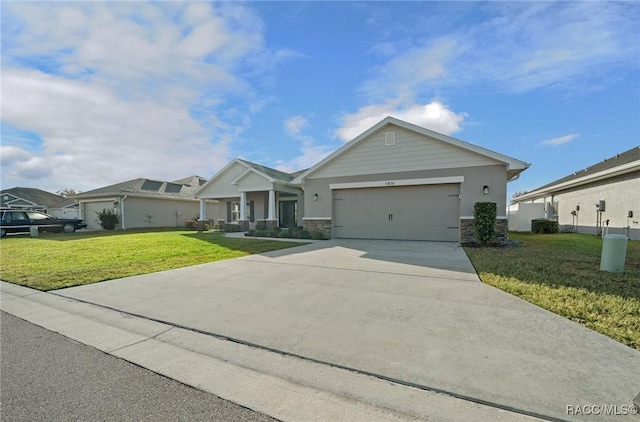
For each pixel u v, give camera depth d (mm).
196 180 30203
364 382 2354
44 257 8695
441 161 10836
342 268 6500
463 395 2127
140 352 2996
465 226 10492
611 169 12102
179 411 2064
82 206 23844
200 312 4082
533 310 3740
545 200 20500
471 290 4637
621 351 2693
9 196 33062
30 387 2383
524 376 2330
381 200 12070
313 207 13102
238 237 14047
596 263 6496
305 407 2074
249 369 2625
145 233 17375
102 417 2004
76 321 3889
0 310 4359
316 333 3285
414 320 3531
